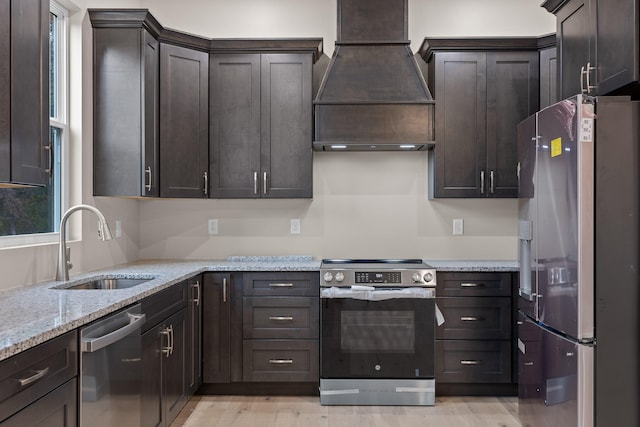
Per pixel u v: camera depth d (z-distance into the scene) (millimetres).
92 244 2967
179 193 3250
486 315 3150
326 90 3346
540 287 2379
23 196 2469
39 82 1924
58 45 2775
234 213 3746
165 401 2453
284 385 3236
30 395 1329
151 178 3057
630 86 1967
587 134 1986
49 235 2604
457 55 3398
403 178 3727
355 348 3070
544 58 3357
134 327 1963
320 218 3748
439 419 2852
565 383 2123
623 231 1985
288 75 3402
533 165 2459
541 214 2359
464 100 3395
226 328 3162
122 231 3408
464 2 3713
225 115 3402
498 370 3146
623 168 1985
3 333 1358
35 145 1894
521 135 2646
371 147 3465
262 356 3166
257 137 3400
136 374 2072
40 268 2434
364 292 3039
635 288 1990
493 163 3391
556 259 2203
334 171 3729
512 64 3389
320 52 3559
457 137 3395
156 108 3137
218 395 3230
